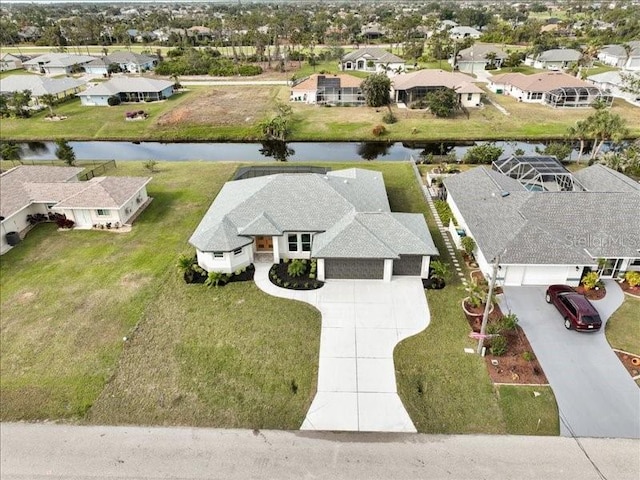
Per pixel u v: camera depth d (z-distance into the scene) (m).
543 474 17.53
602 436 18.98
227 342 24.58
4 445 19.33
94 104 80.62
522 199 31.27
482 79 92.62
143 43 156.25
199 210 39.91
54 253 33.91
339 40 146.25
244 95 85.12
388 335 24.75
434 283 28.73
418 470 17.84
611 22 159.00
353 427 19.73
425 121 66.94
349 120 68.69
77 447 19.16
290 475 17.77
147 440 19.38
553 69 98.88
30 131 68.12
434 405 20.62
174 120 71.00
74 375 22.81
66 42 154.00
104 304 27.97
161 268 31.50
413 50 114.06
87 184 38.97
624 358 22.75
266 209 31.55
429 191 42.59
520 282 28.28
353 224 29.31
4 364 23.61
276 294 28.22
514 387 21.31
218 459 18.48
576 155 52.94
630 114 66.56
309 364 23.02
